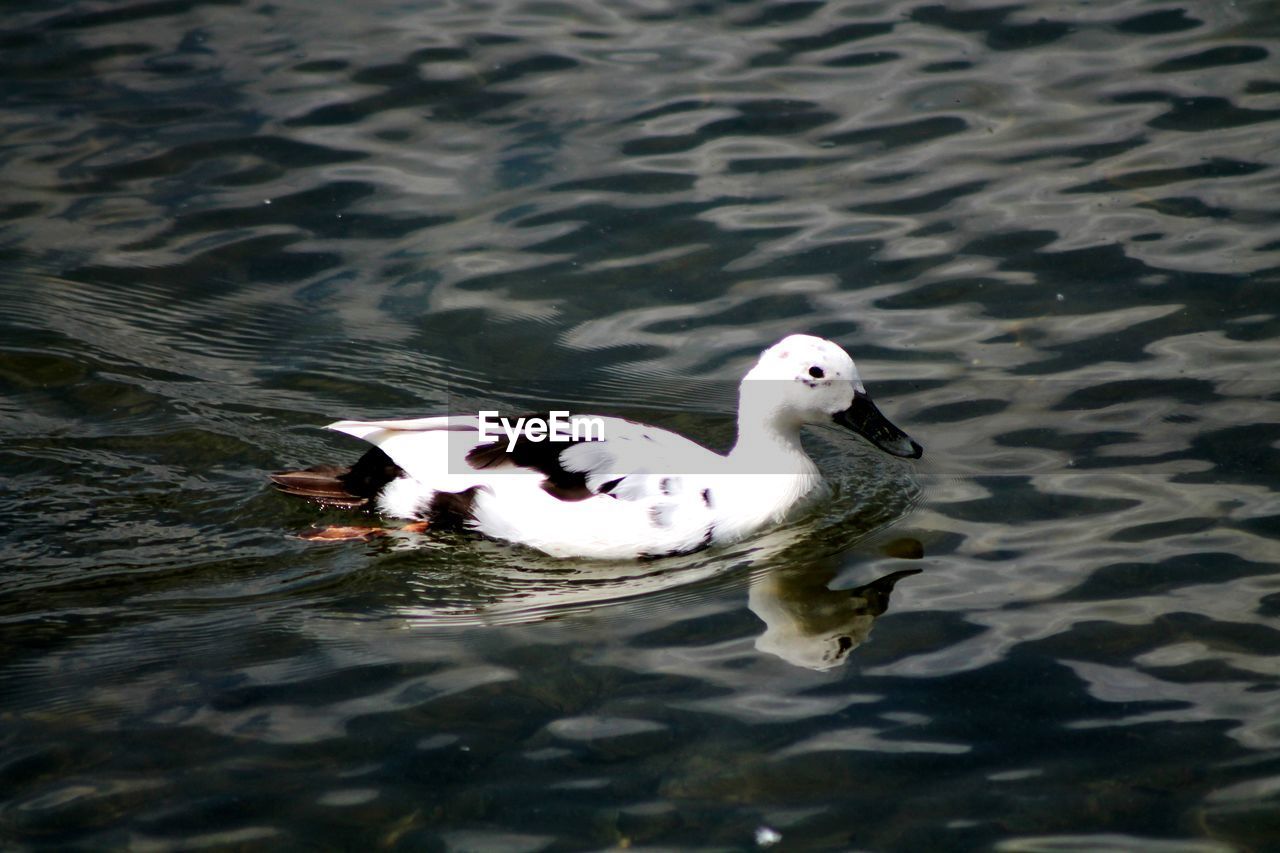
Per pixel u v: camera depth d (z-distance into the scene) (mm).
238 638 9805
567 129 17391
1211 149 16250
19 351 13422
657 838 7797
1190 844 7629
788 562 10930
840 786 8180
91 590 10391
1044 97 17547
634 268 14953
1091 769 8234
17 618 9984
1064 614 9758
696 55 18953
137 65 18812
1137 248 14695
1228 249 14531
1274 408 12109
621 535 11070
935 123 17203
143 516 11391
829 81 18203
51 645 9680
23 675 9312
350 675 9328
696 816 7957
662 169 16562
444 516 11461
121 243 15320
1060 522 10930
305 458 12266
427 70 18688
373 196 16203
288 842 7781
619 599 10469
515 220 15758
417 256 15211
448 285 14719
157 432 12461
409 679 9281
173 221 15742
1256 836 7660
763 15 19969
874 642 9633
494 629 9961
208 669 9406
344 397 13078
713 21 19859
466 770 8344
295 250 15312
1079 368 13023
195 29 19797
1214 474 11320
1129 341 13320
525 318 14211
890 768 8312
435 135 17359
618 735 8656
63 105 17859
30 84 18312
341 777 8297
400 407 12953
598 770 8336
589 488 11234
